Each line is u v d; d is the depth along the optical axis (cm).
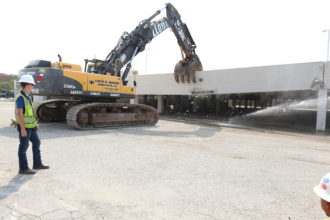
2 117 1719
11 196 431
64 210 387
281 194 477
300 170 639
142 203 421
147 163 657
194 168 625
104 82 1317
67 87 1170
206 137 1123
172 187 495
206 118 2264
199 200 439
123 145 871
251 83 1827
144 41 1553
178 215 383
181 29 1839
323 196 185
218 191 482
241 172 605
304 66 1627
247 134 1289
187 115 2566
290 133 1428
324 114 1577
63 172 566
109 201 425
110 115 1305
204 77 2033
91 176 545
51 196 438
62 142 888
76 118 1154
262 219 379
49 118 1523
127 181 521
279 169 641
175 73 2070
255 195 468
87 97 1377
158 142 952
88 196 443
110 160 674
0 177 521
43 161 646
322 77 1570
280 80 1714
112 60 1462
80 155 717
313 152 873
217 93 1977
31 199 422
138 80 2445
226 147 905
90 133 1109
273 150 881
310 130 1612
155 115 1561
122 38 1528
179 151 809
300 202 443
